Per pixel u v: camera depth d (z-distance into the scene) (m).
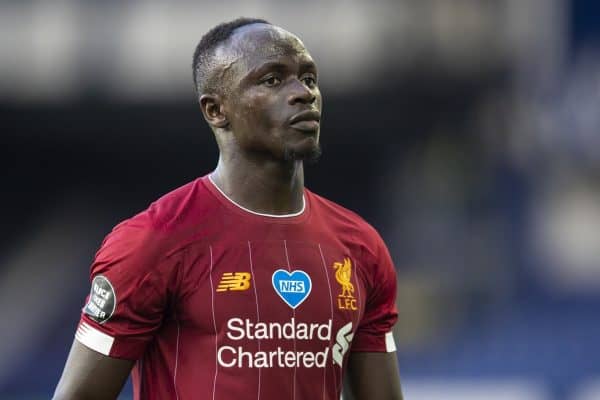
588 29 52.00
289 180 10.48
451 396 41.72
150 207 10.52
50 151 66.06
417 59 52.91
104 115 57.53
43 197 68.25
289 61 10.23
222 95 10.47
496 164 55.62
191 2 53.28
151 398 10.38
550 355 45.06
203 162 67.81
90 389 10.12
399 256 56.69
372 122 58.09
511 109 54.22
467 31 52.78
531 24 52.47
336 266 10.51
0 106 56.53
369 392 11.32
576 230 55.06
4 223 67.50
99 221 67.75
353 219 11.12
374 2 52.91
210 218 10.30
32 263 65.31
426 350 47.34
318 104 10.34
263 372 9.95
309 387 10.14
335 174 66.62
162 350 10.28
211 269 10.07
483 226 55.19
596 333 48.81
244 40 10.38
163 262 10.03
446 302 50.97
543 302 52.84
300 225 10.54
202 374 9.98
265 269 10.16
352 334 10.55
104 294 10.10
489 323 50.34
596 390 42.28
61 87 54.72
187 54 53.53
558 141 53.72
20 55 54.16
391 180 62.31
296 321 10.12
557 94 52.91
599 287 53.69
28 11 54.09
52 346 58.12
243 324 9.98
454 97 54.66
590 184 54.97
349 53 53.03
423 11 52.72
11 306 61.88
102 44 53.91
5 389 52.91
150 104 55.56
